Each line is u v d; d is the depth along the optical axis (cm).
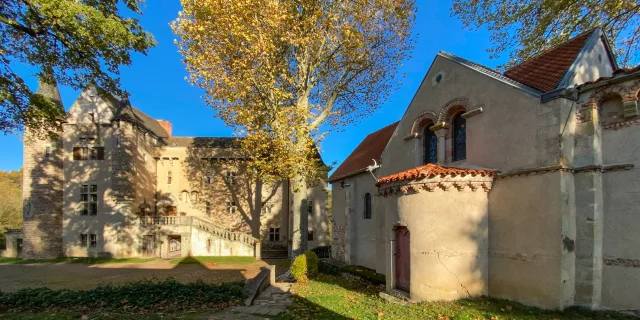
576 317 774
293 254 1811
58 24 1116
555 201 850
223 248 3109
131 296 1000
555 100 873
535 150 909
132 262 2772
